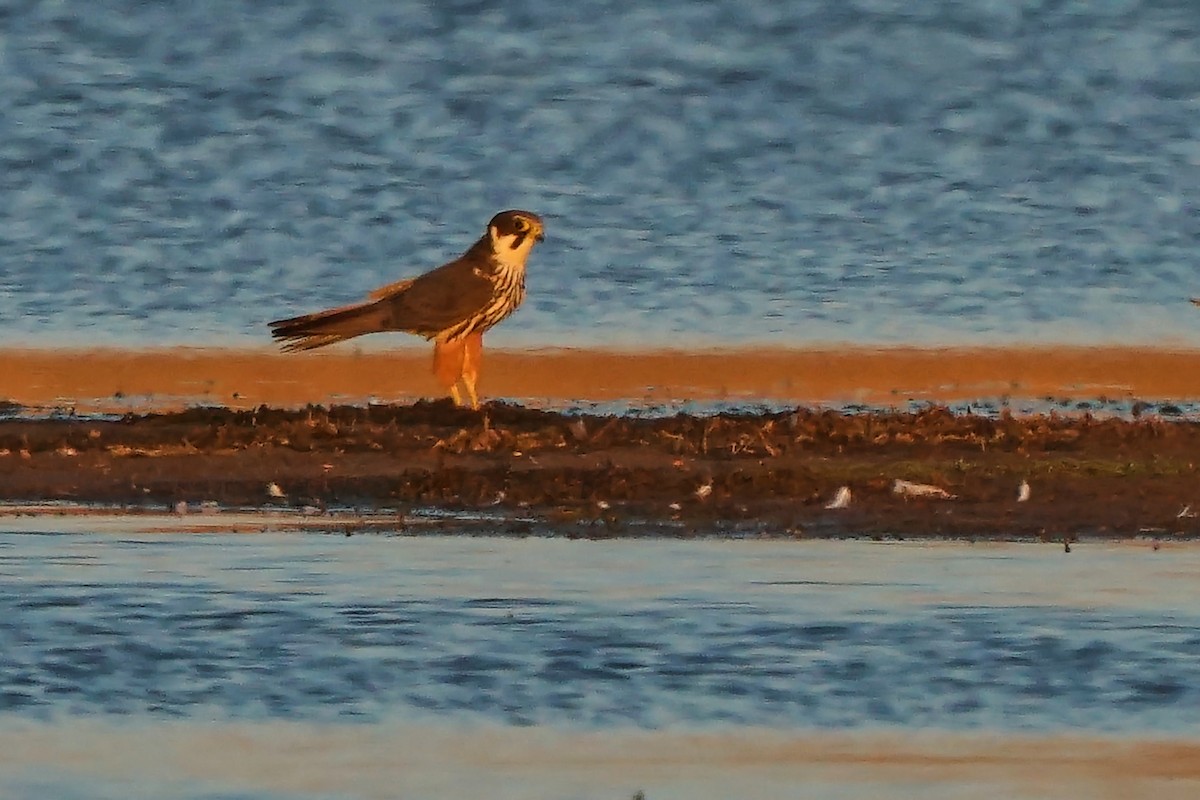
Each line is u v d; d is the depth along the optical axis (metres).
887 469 16.56
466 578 13.76
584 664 12.08
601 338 21.84
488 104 27.52
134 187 25.28
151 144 26.27
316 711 11.48
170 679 11.93
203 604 13.20
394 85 27.81
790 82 28.00
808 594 13.32
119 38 28.42
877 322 22.34
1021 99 27.66
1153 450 17.42
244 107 27.22
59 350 21.41
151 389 20.52
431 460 17.11
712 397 20.36
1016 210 25.16
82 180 25.38
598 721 11.29
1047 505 15.65
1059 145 26.70
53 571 14.03
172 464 17.08
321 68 28.11
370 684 11.84
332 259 23.89
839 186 25.73
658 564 14.10
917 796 10.39
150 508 15.99
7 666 12.16
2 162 25.61
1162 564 14.03
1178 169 26.11
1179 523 15.21
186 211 24.72
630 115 27.23
